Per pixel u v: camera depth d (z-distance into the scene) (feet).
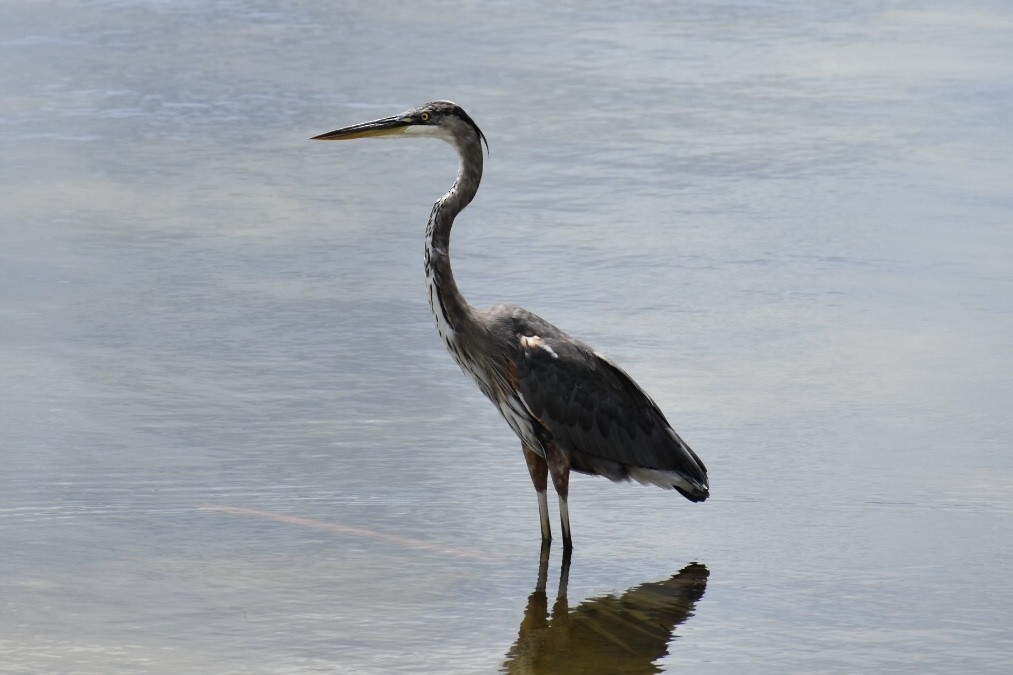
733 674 29.43
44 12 107.04
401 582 33.60
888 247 60.70
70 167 70.90
